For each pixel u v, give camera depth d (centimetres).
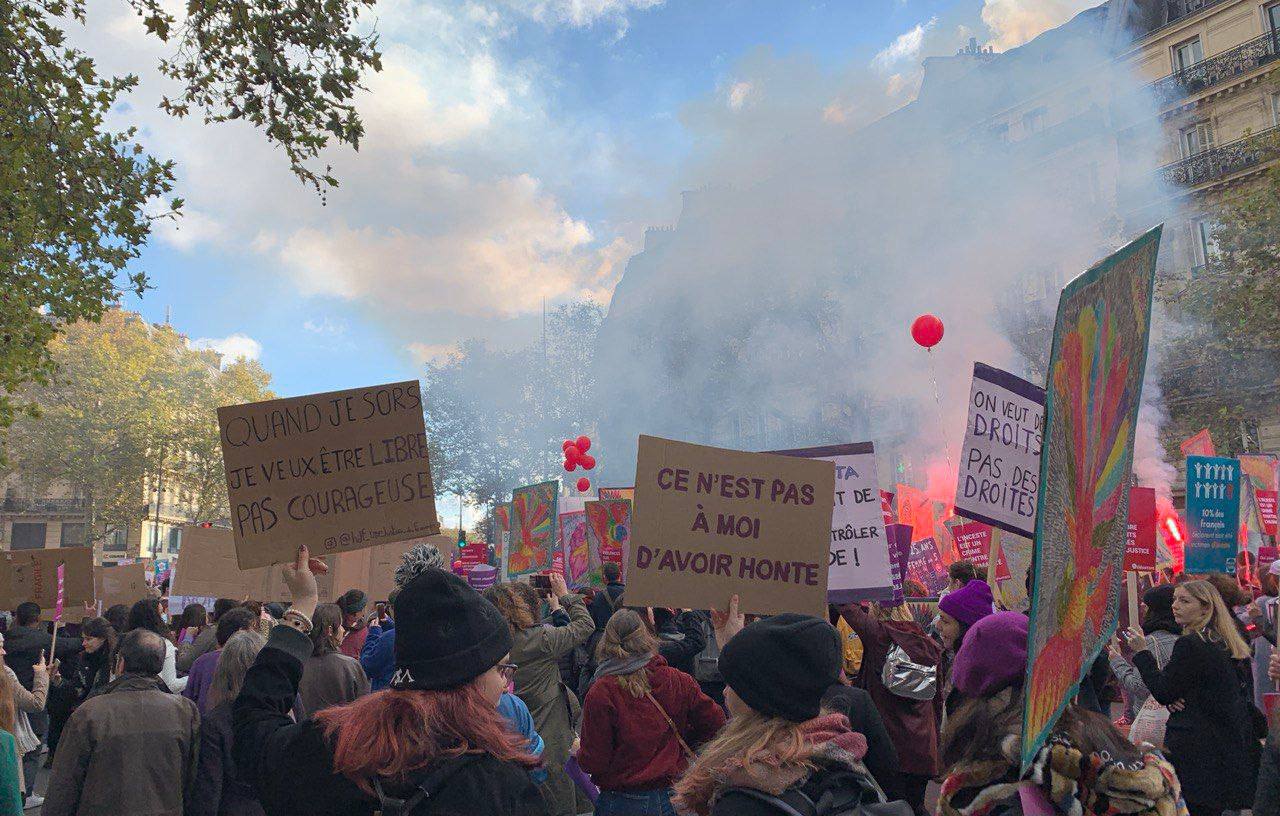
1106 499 221
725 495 399
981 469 523
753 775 223
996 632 258
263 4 966
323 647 520
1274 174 2623
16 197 1102
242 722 239
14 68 1050
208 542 733
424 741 207
